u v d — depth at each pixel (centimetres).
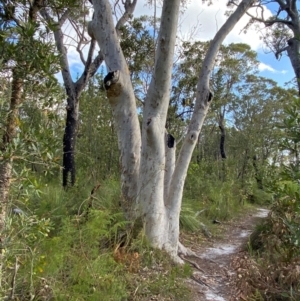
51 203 575
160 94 525
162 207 546
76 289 338
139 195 536
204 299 446
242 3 648
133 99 554
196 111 603
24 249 268
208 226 885
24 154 210
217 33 634
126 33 1133
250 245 645
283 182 345
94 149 1165
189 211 825
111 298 357
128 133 552
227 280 516
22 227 244
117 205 615
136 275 447
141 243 497
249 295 389
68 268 367
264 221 701
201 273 547
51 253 337
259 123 2333
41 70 226
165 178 596
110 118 1181
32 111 235
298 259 385
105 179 995
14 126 221
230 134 2770
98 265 374
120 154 560
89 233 400
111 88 531
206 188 1202
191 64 1275
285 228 408
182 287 452
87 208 510
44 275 327
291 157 315
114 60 537
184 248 633
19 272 302
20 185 226
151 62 1151
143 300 399
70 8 265
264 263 436
